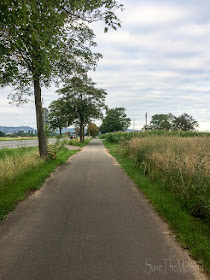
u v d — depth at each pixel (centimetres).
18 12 426
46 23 478
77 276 227
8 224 367
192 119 7650
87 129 9112
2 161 834
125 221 380
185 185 508
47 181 710
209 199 394
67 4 545
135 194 559
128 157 1268
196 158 575
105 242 302
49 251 276
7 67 592
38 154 1103
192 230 338
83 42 945
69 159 1342
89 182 695
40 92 1088
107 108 3641
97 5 549
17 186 584
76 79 1200
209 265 247
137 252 276
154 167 756
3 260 256
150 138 1178
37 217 398
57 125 4681
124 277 226
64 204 475
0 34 528
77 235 323
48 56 566
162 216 406
